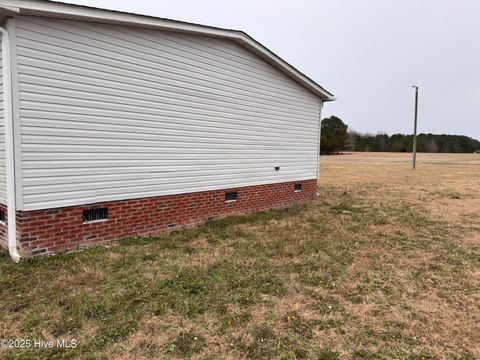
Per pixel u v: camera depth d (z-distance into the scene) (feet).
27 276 12.57
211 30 20.34
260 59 25.66
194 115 20.97
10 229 13.74
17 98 13.32
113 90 16.56
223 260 15.29
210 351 8.49
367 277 13.84
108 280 12.53
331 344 8.96
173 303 10.96
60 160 14.82
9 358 7.92
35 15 13.55
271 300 11.51
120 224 17.58
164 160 19.44
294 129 30.50
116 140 16.90
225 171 23.82
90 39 15.49
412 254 17.15
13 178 13.53
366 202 33.86
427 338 9.36
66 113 14.87
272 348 8.70
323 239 19.39
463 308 11.25
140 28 17.47
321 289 12.56
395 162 123.54
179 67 19.70
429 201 34.88
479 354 8.60
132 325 9.54
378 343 9.07
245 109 24.89
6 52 12.94
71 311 10.12
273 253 16.57
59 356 8.07
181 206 20.81
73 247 15.67
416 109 88.02
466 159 148.15
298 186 32.27
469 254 17.37
